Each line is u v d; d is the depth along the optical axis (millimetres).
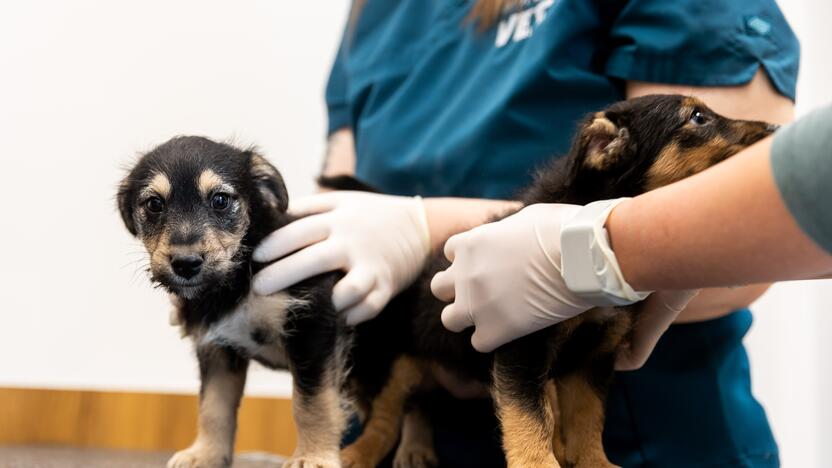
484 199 907
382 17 1100
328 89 1161
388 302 873
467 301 727
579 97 889
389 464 918
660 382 852
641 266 588
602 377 773
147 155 806
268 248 788
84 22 1525
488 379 793
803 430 1349
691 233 551
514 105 897
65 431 1417
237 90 1589
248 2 1592
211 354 798
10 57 1494
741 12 801
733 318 877
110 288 1480
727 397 855
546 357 726
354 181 1011
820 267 521
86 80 1521
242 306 775
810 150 497
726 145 730
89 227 1487
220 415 790
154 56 1556
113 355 1476
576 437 766
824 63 1347
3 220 1472
